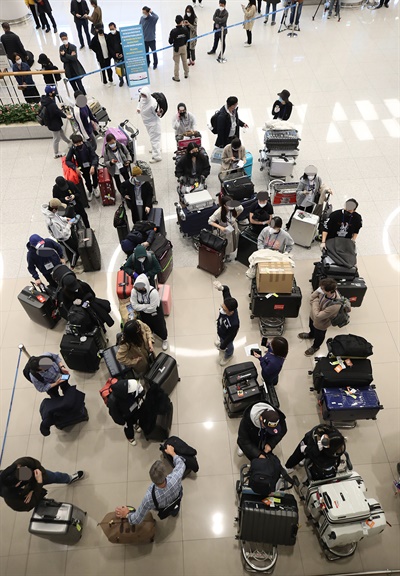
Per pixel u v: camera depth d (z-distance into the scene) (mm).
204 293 6512
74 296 5340
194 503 4586
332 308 5035
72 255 6848
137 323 4844
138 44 9273
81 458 4930
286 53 11844
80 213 7070
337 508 3814
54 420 4785
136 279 5207
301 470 4738
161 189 8195
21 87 9562
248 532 3912
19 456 4969
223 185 7051
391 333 5984
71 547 4363
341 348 4902
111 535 4133
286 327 6078
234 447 4957
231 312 4898
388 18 13273
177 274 6797
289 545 4105
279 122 7965
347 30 12742
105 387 4797
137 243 6094
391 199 7836
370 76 10898
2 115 9375
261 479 3842
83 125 8492
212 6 13945
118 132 8062
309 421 5156
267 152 8078
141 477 4766
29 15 13602
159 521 4484
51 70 9453
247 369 5090
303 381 5508
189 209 6797
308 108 9930
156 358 5230
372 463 4836
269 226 6055
